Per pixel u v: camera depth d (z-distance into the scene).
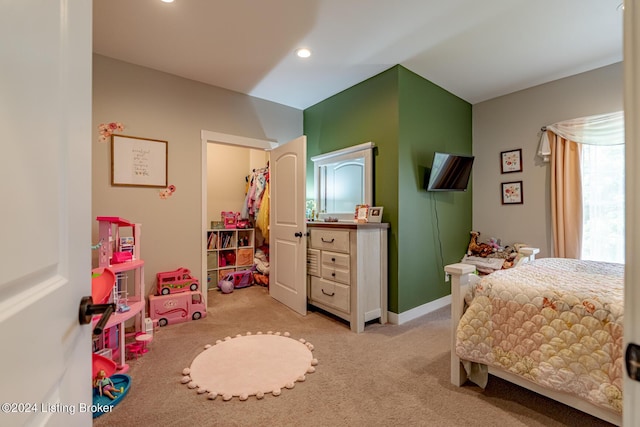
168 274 2.98
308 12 2.13
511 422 1.49
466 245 3.77
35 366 0.46
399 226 2.92
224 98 3.43
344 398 1.69
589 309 1.33
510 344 1.54
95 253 2.63
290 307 3.29
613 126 2.78
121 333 1.97
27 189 0.44
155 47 2.58
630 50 0.43
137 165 2.88
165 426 1.47
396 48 2.62
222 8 2.07
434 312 3.22
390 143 2.98
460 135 3.67
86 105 0.66
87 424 0.68
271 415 1.55
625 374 0.44
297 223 3.18
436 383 1.84
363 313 2.69
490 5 2.07
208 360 2.10
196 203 3.23
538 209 3.32
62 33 0.55
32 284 0.46
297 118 4.10
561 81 3.15
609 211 2.83
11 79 0.40
